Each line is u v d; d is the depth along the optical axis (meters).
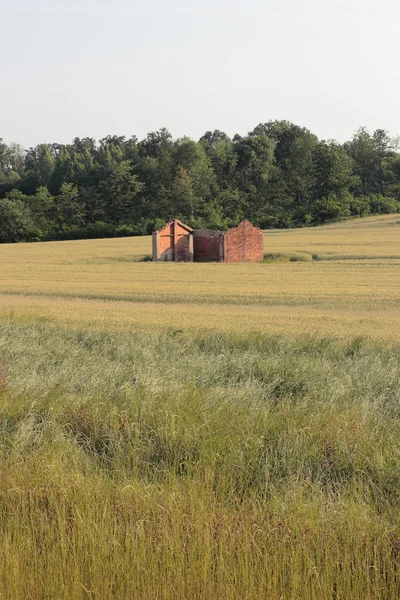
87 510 8.41
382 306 41.50
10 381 15.38
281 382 16.20
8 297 47.09
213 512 8.33
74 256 93.00
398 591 7.18
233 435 11.16
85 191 177.88
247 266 73.25
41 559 7.68
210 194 185.00
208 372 17.19
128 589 7.23
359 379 16.64
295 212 174.38
